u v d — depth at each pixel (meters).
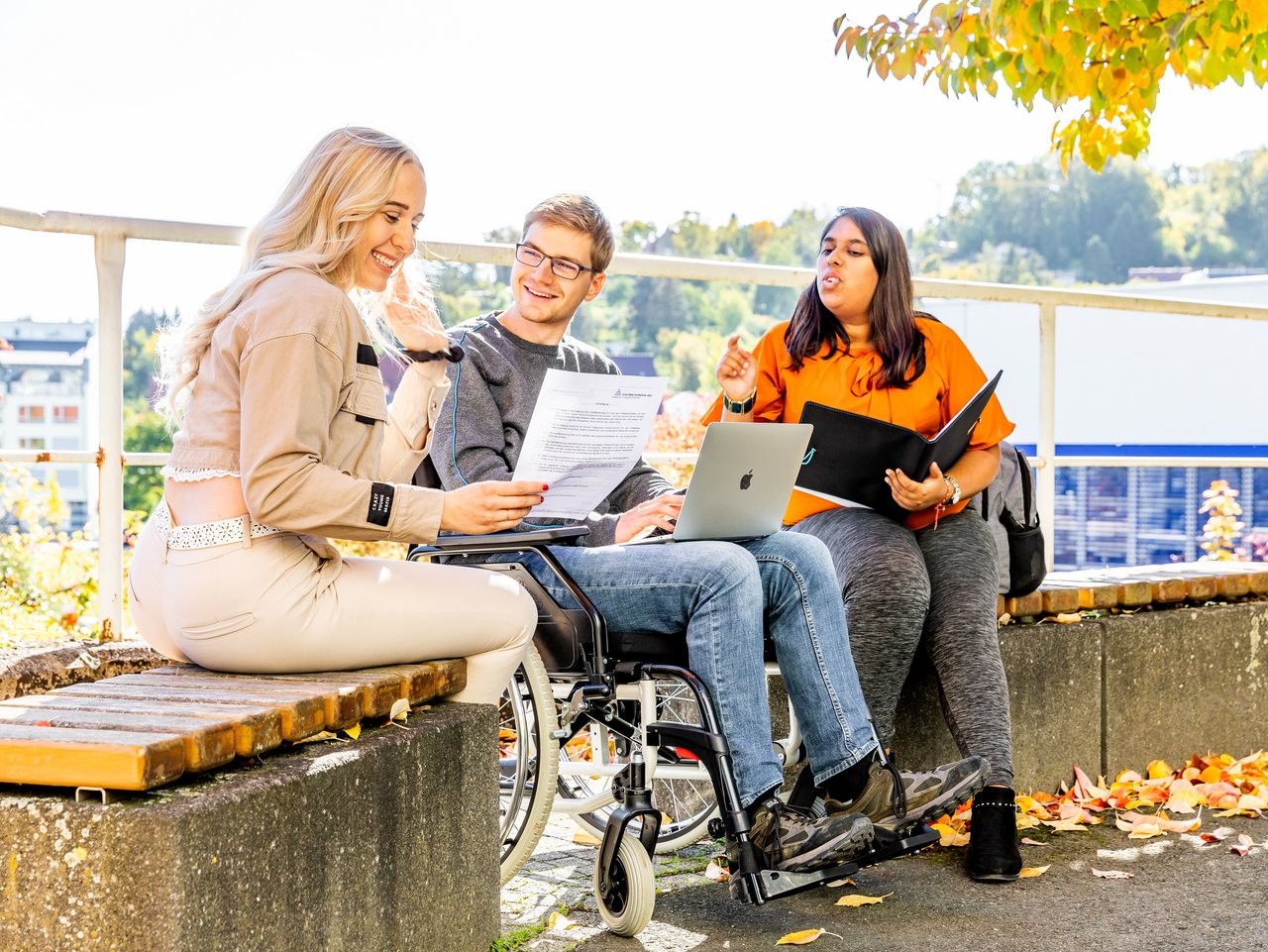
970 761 3.07
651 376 2.88
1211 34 5.04
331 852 2.13
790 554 3.04
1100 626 4.29
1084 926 2.97
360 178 2.54
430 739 2.42
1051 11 5.03
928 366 3.74
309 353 2.35
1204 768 4.50
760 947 2.82
